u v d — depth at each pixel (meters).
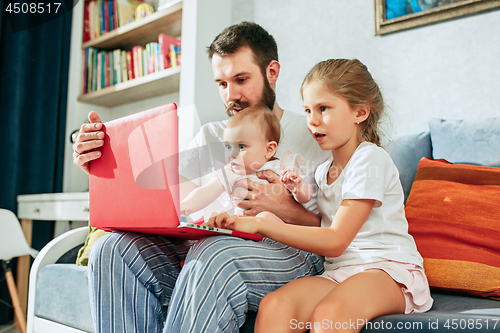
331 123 0.85
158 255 0.80
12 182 1.91
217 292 0.63
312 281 0.71
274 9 1.84
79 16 2.32
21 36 1.99
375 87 0.94
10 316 1.84
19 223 1.76
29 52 2.04
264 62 1.14
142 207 0.67
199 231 0.67
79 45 2.32
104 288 0.73
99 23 2.29
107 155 0.73
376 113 0.94
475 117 1.28
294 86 1.74
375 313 0.61
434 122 1.20
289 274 0.77
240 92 1.14
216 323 0.62
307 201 0.94
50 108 2.12
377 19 1.51
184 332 0.62
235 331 0.67
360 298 0.61
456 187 0.97
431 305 0.75
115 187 0.72
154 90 2.13
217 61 1.14
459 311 0.70
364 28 1.56
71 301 1.13
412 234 0.96
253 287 0.70
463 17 1.33
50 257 1.35
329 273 0.76
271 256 0.74
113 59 2.22
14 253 1.65
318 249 0.71
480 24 1.29
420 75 1.41
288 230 0.72
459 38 1.33
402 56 1.46
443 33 1.37
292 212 0.91
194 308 0.62
